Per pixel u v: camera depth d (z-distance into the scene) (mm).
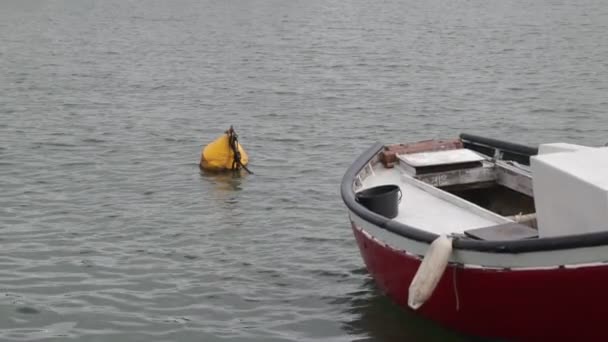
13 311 13336
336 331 12695
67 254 15844
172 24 62906
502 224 11438
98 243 16484
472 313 10930
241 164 21797
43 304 13617
